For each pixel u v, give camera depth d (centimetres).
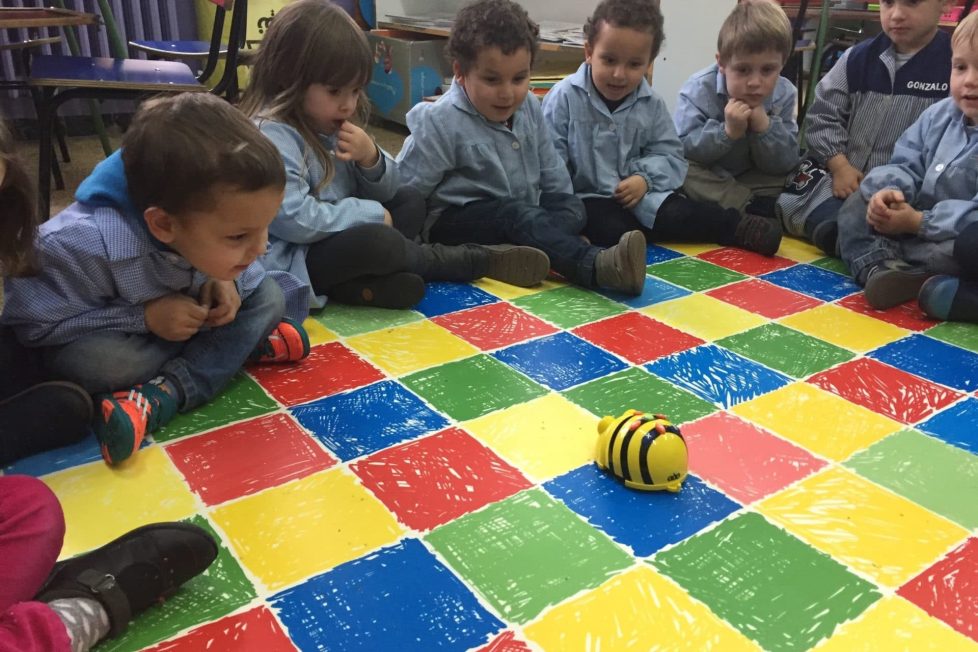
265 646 72
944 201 155
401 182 167
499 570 81
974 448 106
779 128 189
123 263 99
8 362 103
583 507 91
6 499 71
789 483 97
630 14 168
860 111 189
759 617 77
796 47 252
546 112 186
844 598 79
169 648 71
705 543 86
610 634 74
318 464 98
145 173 93
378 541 85
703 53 245
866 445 105
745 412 112
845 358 130
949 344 136
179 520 87
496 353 128
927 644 74
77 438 100
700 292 156
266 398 113
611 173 182
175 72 186
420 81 290
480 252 156
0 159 80
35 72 171
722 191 194
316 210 137
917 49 184
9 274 94
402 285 141
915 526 90
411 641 73
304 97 136
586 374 122
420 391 115
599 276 151
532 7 312
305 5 135
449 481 95
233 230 95
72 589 70
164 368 108
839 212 171
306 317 136
